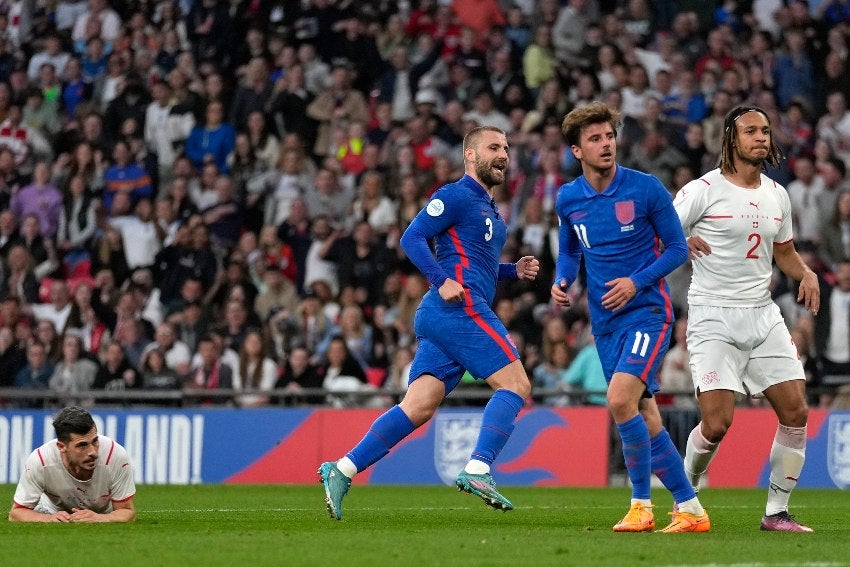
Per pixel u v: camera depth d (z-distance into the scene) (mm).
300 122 70500
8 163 72250
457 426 52719
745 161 26844
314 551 21250
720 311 26938
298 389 55438
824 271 58125
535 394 52625
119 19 78688
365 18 74625
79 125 74250
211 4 76625
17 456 54250
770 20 72625
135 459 54469
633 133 65438
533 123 66938
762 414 51312
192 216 65375
